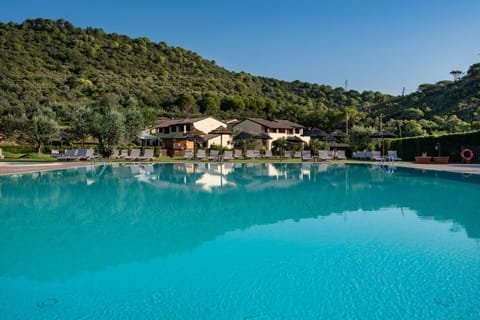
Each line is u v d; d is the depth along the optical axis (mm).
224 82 78688
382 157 22031
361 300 2936
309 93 82812
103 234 4930
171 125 41312
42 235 4871
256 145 30875
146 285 3234
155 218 5953
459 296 2990
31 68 57312
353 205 7145
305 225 5453
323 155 23484
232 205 7164
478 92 44594
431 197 8195
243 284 3248
